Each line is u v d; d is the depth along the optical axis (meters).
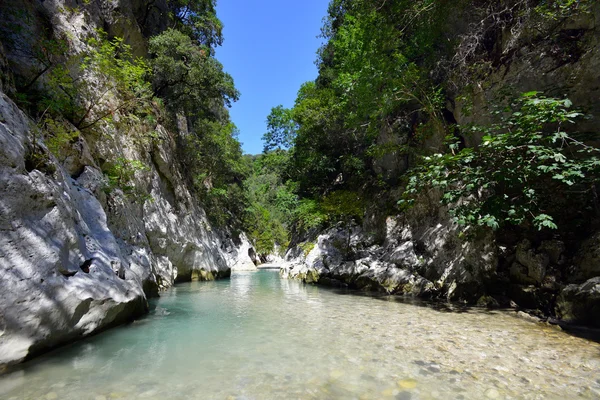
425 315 6.74
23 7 7.72
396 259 11.40
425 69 10.38
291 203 26.25
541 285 7.11
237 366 3.64
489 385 3.16
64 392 2.86
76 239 4.80
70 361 3.64
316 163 18.00
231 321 6.04
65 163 6.87
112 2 12.88
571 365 3.74
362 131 15.62
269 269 29.17
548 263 7.19
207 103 18.11
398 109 12.78
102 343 4.38
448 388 3.08
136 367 3.54
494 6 8.96
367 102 10.76
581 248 6.68
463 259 8.95
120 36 13.12
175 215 14.00
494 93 8.43
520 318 6.46
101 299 4.64
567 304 6.13
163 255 12.19
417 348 4.39
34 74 7.27
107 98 9.40
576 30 6.91
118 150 10.17
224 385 3.10
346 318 6.40
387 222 13.02
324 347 4.41
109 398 2.76
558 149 5.69
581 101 6.78
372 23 10.40
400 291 10.28
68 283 4.17
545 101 5.47
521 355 4.10
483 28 9.04
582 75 6.68
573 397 2.91
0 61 5.92
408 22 10.02
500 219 6.36
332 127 16.84
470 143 9.55
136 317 5.96
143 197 10.48
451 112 10.97
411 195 11.72
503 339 4.87
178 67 15.22
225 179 27.20
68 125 7.54
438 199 10.69
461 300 8.62
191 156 20.00
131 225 9.02
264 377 3.32
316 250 15.30
